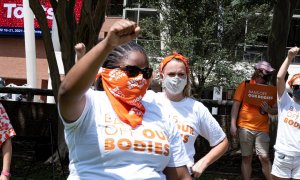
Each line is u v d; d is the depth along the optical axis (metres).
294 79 5.66
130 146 2.19
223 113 9.66
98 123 2.20
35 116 9.48
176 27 14.90
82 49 2.42
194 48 14.91
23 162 8.47
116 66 2.31
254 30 15.36
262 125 6.84
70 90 1.96
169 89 3.81
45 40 8.27
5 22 29.34
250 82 6.88
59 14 8.04
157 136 2.28
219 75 15.09
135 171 2.18
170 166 2.55
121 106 2.26
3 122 4.03
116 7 20.72
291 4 9.86
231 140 9.02
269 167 6.88
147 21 15.47
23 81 29.75
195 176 3.37
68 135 2.22
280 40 9.53
